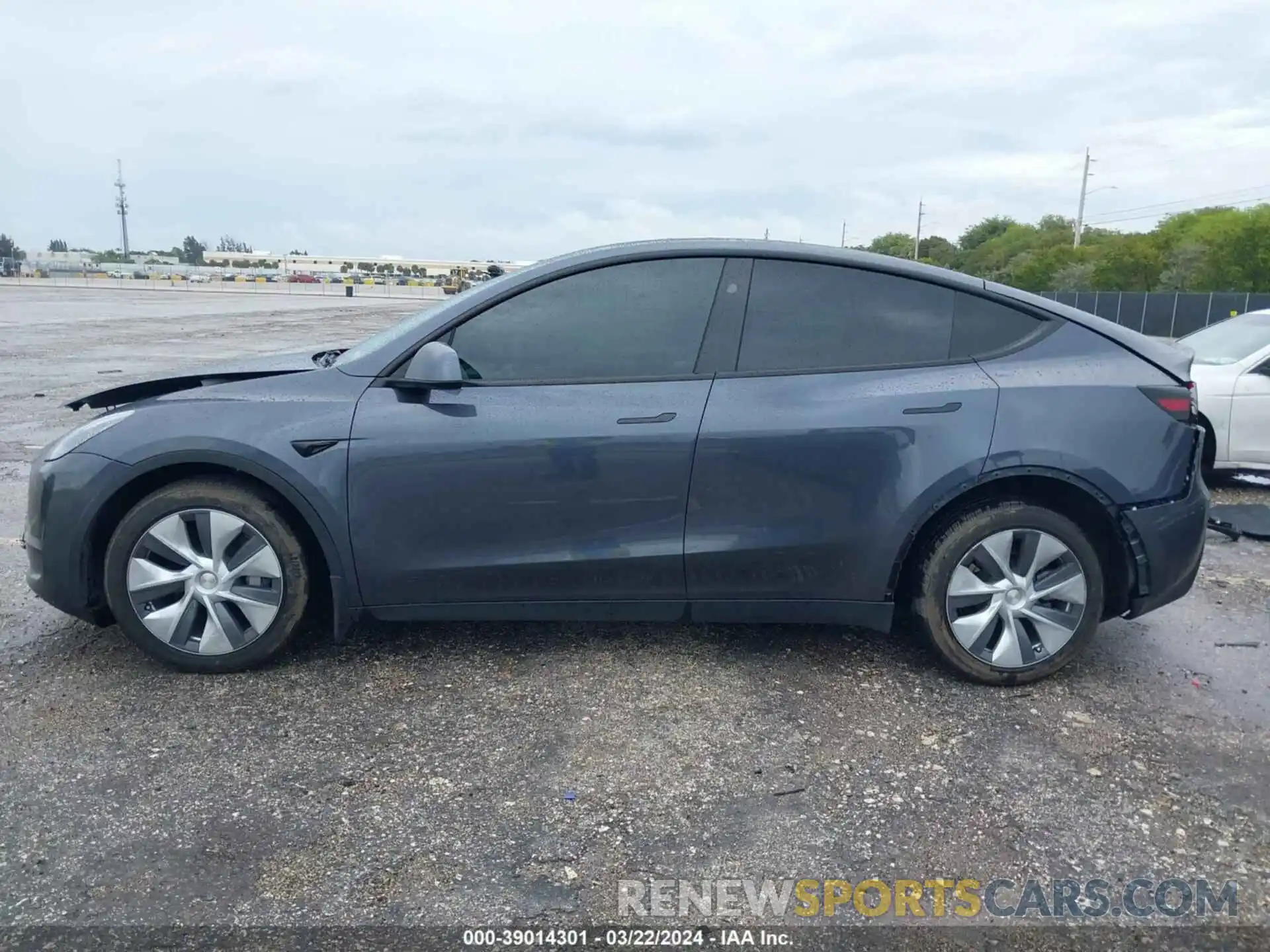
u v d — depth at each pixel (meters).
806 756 3.16
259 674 3.72
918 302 3.66
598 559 3.56
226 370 4.05
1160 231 83.19
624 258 3.65
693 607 3.68
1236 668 3.93
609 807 2.86
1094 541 3.78
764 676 3.76
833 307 3.63
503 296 3.63
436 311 3.69
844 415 3.49
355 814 2.81
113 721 3.33
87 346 19.72
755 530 3.55
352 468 3.51
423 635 4.12
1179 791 2.98
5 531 5.75
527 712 3.44
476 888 2.50
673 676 3.75
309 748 3.18
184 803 2.85
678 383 3.55
